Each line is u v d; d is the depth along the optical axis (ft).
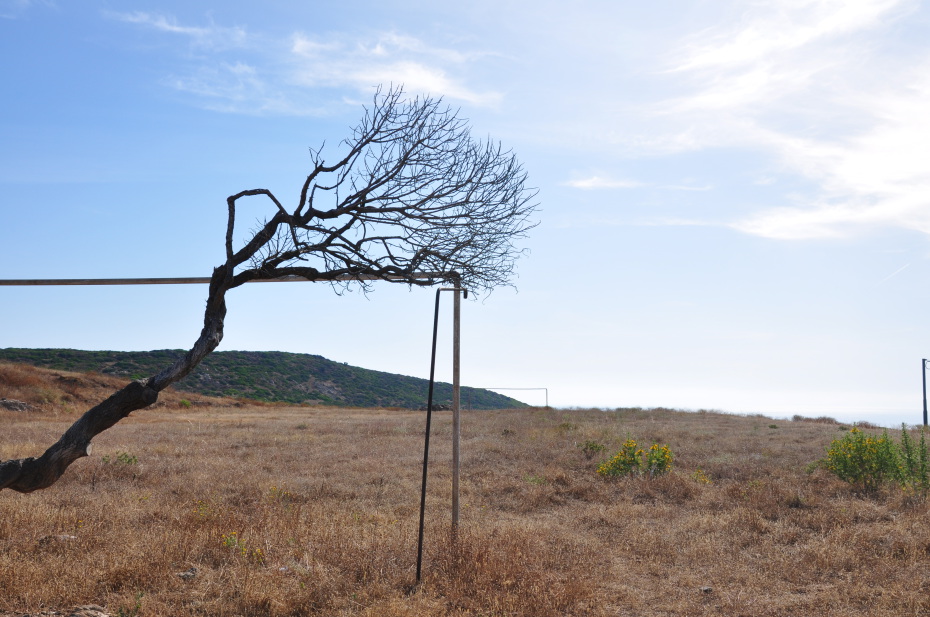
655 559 27.50
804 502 37.73
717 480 48.21
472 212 21.18
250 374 278.67
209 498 36.96
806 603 21.68
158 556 23.21
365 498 40.09
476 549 25.07
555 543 29.04
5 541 24.93
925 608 20.48
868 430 79.92
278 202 19.63
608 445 65.51
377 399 305.94
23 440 64.23
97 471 44.14
